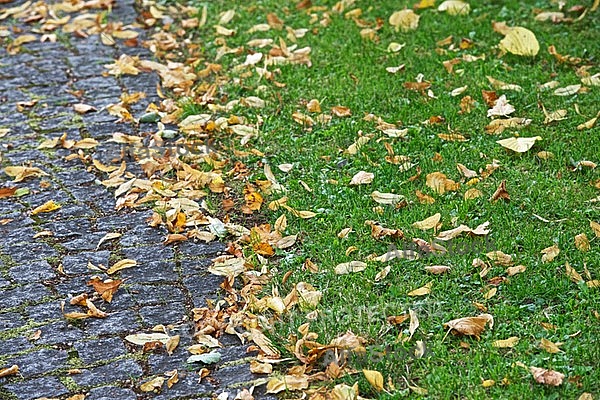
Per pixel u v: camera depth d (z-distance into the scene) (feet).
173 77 31.04
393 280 20.84
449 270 20.95
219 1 36.55
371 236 22.34
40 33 35.14
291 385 18.13
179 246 22.94
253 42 32.76
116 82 31.40
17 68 32.45
